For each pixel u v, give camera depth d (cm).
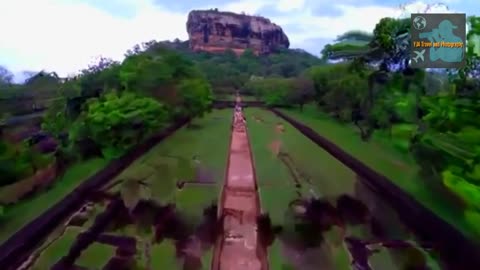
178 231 2623
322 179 3819
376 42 4228
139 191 3378
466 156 2216
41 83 4512
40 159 3092
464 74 2580
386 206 3006
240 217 2973
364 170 3659
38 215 2603
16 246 2216
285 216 2908
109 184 3528
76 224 2656
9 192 2736
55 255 2234
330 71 7294
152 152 4850
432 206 2595
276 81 12162
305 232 2623
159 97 5341
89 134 3666
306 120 7931
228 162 4641
